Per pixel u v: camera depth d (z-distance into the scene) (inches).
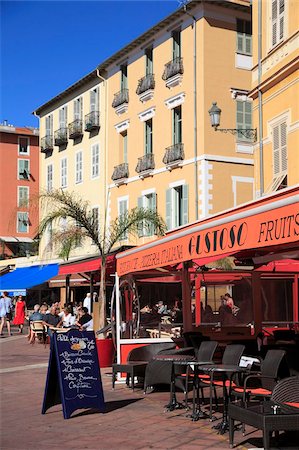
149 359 476.4
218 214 352.2
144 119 1256.8
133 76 1302.9
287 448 258.1
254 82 800.3
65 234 880.9
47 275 1365.7
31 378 560.7
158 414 373.4
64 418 366.6
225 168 1101.7
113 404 411.5
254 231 264.4
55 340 381.4
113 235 884.0
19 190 2190.0
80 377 381.1
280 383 267.7
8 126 2188.7
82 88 1508.4
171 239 368.8
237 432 319.6
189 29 1131.9
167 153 1159.6
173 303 1057.5
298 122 696.4
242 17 1133.1
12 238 2140.7
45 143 1664.6
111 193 1373.0
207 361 363.6
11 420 368.2
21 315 1213.7
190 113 1122.0
